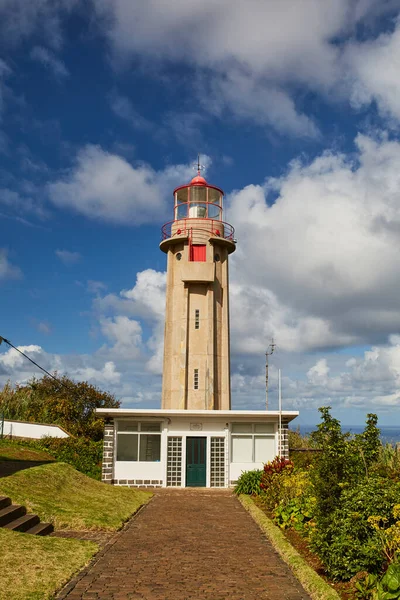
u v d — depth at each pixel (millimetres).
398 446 22984
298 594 10500
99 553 13211
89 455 34562
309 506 15828
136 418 29453
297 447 37469
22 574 10523
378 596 9320
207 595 10320
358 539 11023
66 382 50719
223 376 37062
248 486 25094
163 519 18516
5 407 44938
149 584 10898
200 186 40156
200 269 36938
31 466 21703
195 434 29500
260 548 14289
